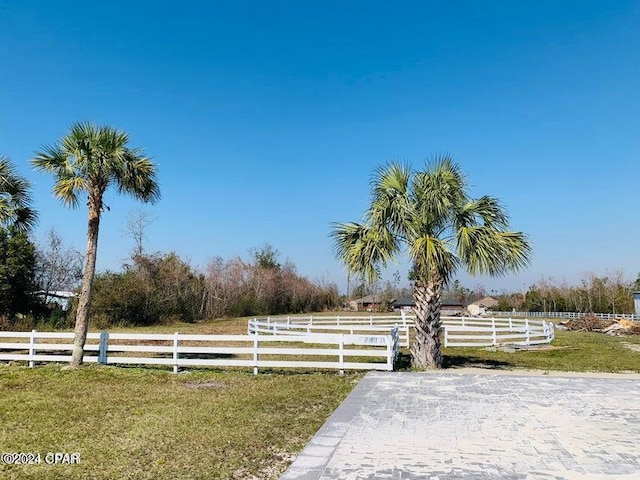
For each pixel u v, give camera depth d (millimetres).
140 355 16938
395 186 13297
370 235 13336
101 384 11281
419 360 13805
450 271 13516
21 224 16562
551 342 23359
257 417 8266
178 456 6277
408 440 6797
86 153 13211
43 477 5586
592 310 56500
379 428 7402
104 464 5992
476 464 5836
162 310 34938
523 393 10047
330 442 6703
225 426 7684
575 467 5738
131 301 31828
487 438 6895
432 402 9188
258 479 5512
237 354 17391
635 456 6137
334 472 5566
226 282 45250
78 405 9125
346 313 54281
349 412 8398
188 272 39531
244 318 43719
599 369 14445
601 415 8219
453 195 13000
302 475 5473
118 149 13359
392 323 31688
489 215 13273
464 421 7816
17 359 13758
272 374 12922
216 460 6125
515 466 5766
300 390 10602
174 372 12984
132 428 7559
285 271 55375
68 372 12742
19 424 7805
